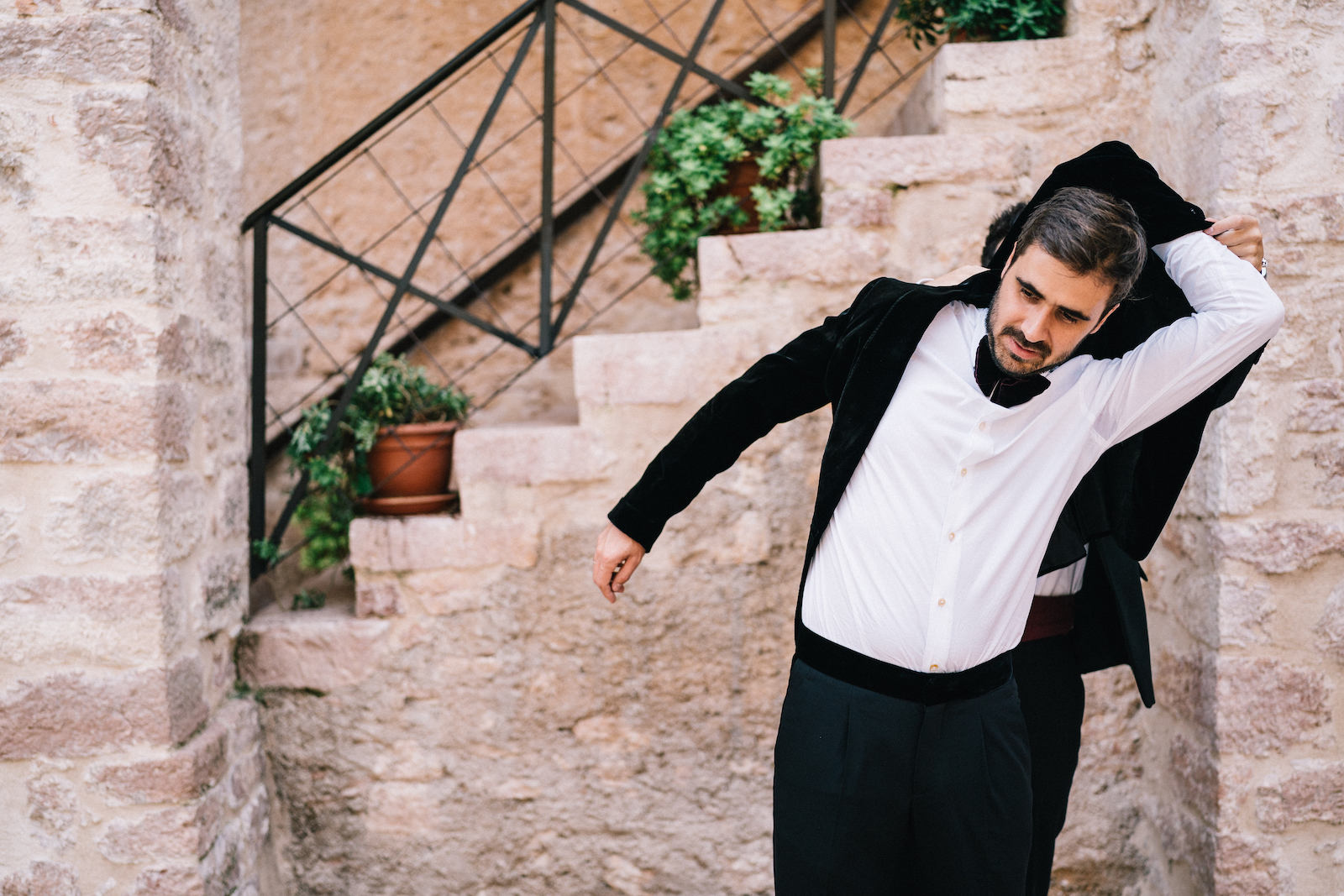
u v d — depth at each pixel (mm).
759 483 2447
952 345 1360
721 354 2422
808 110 2506
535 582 2459
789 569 2461
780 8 3527
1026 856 1406
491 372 3547
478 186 3566
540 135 3576
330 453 2627
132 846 2008
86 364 1973
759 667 2475
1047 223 1184
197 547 2203
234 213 2494
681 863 2494
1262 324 1292
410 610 2457
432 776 2477
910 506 1337
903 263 2408
